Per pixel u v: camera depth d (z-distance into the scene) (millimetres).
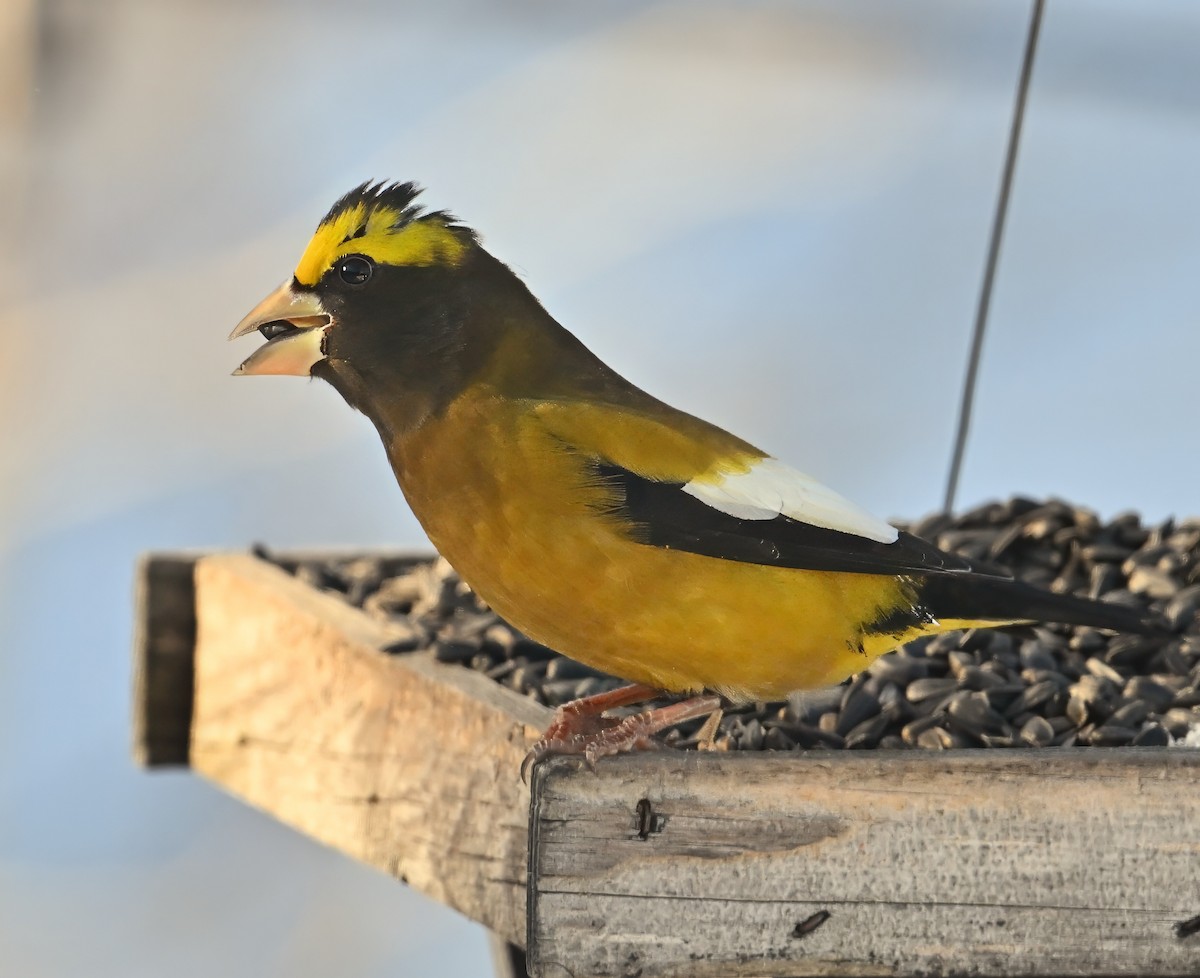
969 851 8203
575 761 8219
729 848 8172
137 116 21109
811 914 8180
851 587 9219
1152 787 8242
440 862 9836
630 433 9016
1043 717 10109
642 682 9445
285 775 11703
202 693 13062
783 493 9070
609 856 8156
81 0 20594
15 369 20156
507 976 10977
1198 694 10359
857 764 8195
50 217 20438
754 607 8938
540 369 9398
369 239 9367
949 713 9938
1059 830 8219
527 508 8898
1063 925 8211
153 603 13297
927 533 13531
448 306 9344
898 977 8203
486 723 9516
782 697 9367
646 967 8156
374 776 10547
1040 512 13398
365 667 10742
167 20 21188
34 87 20391
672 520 8828
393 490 20234
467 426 9109
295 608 11648
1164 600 12070
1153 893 8227
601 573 8867
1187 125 22281
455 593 12156
